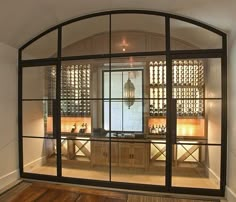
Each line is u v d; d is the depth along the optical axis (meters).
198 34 2.86
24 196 2.62
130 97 3.46
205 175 3.23
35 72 3.55
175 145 3.24
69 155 3.70
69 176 3.23
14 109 3.25
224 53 2.70
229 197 2.55
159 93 3.33
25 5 2.51
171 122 2.84
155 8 2.74
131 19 3.01
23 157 3.38
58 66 3.18
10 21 2.69
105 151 3.55
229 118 2.64
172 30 2.93
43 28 3.13
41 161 3.74
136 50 3.17
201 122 3.16
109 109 3.53
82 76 3.53
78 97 3.53
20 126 3.32
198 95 3.13
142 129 3.43
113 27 3.20
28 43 3.31
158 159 3.39
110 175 3.11
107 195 2.74
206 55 2.74
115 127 3.52
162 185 2.85
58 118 3.23
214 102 2.94
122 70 3.46
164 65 3.25
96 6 2.77
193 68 3.15
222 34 2.73
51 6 2.66
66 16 2.96
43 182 3.18
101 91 3.52
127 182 2.97
